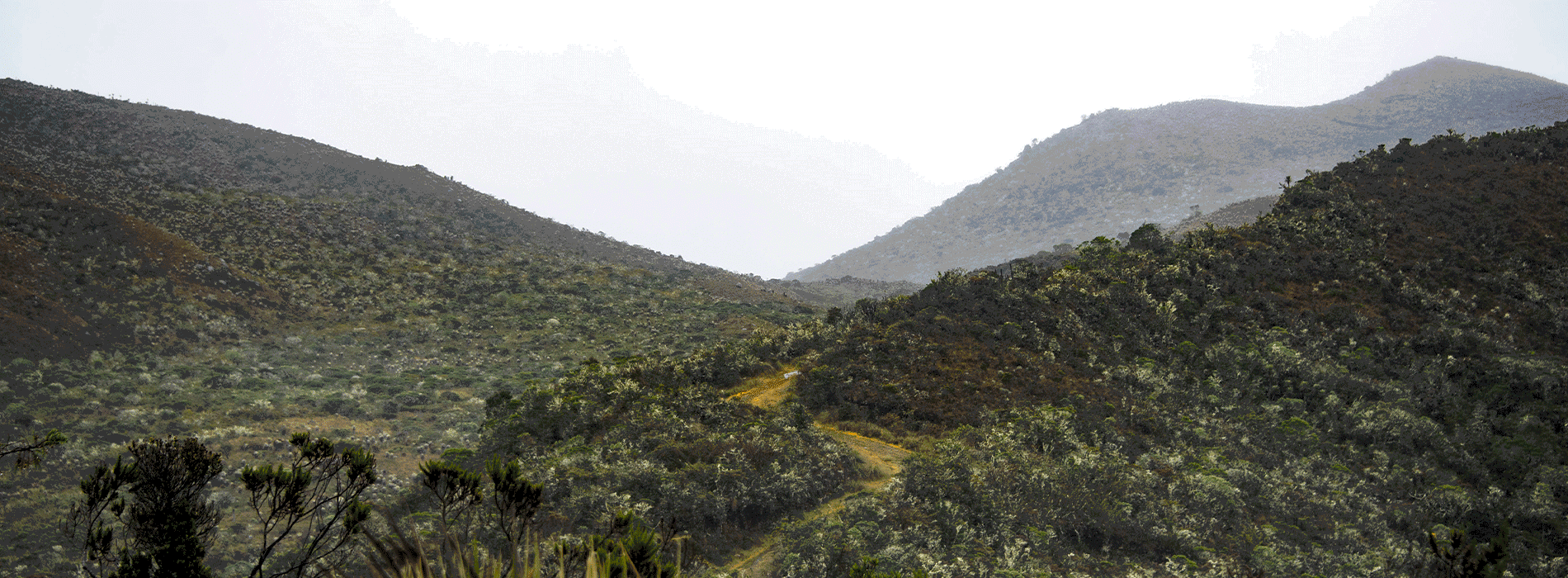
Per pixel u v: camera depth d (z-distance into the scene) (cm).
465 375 7388
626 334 9506
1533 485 4188
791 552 2869
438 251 12038
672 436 4009
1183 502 3644
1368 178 8538
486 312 9794
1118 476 3703
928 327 6062
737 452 3653
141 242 8200
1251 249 7362
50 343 5988
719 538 3022
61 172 10850
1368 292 6625
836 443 4216
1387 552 3353
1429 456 4594
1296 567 3098
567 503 2827
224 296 8094
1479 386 5356
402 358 7825
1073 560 3089
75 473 4031
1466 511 3925
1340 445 4738
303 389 6325
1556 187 7612
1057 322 6131
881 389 5147
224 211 10875
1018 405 4850
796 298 15288
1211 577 2972
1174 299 6562
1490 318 6166
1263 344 5906
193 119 15412
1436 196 7931
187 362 6544
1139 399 5084
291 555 2620
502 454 3888
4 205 7750
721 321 10331
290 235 10844
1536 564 3456
